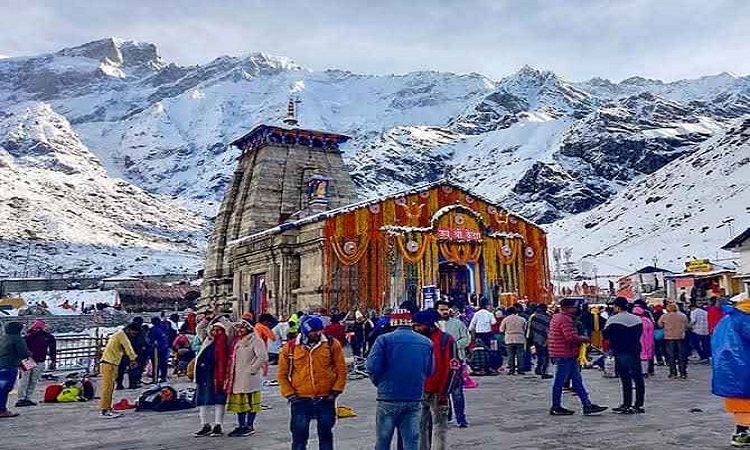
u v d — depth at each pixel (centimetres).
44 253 10294
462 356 1130
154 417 1269
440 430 784
